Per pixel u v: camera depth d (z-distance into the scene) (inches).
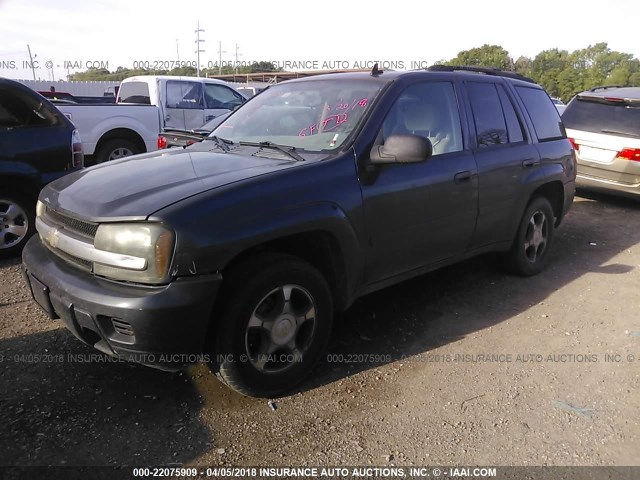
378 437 112.2
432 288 192.9
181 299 102.7
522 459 107.6
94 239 109.0
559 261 233.5
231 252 107.8
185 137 171.6
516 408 123.7
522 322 168.2
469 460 106.7
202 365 135.3
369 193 133.3
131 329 103.0
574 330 164.2
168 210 104.3
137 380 127.7
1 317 156.6
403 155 129.9
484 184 168.2
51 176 216.1
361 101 146.2
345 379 132.4
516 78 204.1
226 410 118.5
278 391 123.6
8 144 205.5
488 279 204.1
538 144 199.3
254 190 114.3
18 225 212.8
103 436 108.3
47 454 102.3
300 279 121.2
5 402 116.6
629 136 330.3
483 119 176.1
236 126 167.0
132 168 132.6
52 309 119.0
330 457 105.8
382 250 140.4
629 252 250.5
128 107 371.2
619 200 368.5
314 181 123.9
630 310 181.3
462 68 182.5
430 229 152.8
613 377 138.5
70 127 225.0
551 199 219.5
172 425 112.8
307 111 153.9
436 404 124.0
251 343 118.8
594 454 109.9
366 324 162.2
